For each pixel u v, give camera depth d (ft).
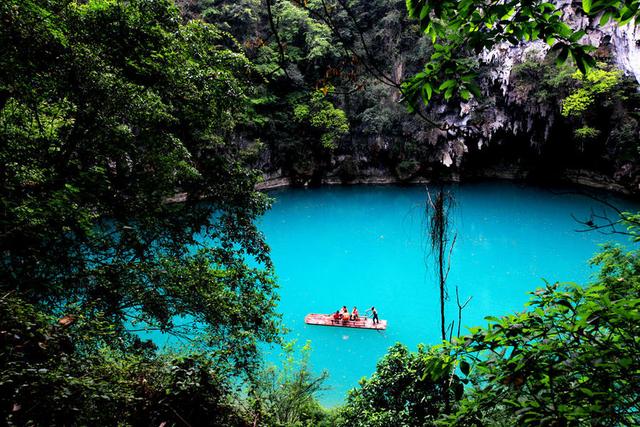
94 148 31.37
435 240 32.86
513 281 76.95
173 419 17.42
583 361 6.31
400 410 26.30
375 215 125.18
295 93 133.08
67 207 23.43
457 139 128.57
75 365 14.30
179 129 43.70
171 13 31.83
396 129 147.23
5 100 24.89
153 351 28.50
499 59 126.72
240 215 36.58
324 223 118.73
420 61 134.51
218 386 20.66
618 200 117.29
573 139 128.06
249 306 33.78
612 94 111.04
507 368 7.00
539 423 6.04
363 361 52.90
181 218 34.88
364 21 134.82
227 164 36.68
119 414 15.19
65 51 26.73
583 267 80.84
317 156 154.10
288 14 120.67
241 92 34.32
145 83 32.78
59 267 24.95
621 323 6.24
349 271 85.20
